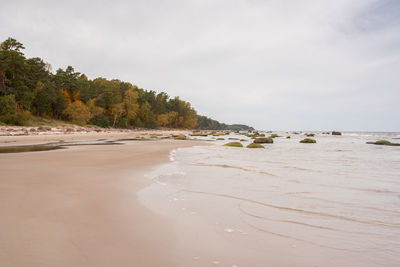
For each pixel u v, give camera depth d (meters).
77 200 5.84
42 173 9.00
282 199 6.36
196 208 5.56
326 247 3.81
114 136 50.59
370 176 9.52
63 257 3.29
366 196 6.68
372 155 18.02
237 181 8.42
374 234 4.30
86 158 13.50
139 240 3.89
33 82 63.81
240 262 3.32
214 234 4.20
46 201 5.68
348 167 11.85
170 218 4.89
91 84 95.19
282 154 18.19
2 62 54.19
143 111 118.12
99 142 29.25
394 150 22.64
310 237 4.16
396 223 4.80
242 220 4.88
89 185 7.36
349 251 3.69
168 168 10.95
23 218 4.61
